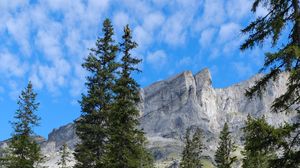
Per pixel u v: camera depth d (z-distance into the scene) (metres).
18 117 54.50
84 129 39.28
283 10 19.12
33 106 55.00
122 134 36.59
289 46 17.44
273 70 18.39
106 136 39.69
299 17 18.38
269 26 18.58
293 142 18.22
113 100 40.03
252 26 19.06
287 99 18.53
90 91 40.22
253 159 45.81
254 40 18.92
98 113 39.12
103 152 39.41
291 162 18.39
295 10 18.84
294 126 18.16
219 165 66.75
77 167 40.12
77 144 40.00
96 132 39.34
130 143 37.06
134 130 37.59
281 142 18.20
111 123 37.81
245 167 48.06
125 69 38.50
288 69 18.20
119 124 37.12
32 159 53.12
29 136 54.06
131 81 38.03
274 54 17.70
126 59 38.62
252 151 18.81
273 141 18.34
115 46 41.12
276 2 19.09
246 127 18.72
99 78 40.56
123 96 37.84
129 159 35.84
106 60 41.09
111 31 42.06
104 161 36.41
